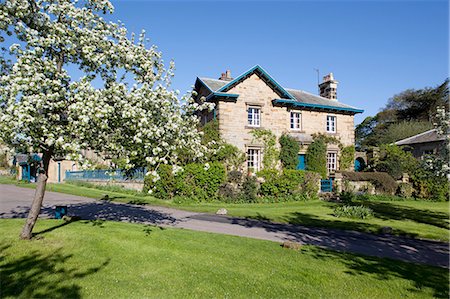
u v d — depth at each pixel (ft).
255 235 33.06
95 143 25.80
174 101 28.17
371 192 77.41
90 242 25.77
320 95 102.32
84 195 70.54
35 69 21.35
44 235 27.35
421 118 147.02
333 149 85.30
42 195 26.81
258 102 76.23
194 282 18.57
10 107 19.56
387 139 132.26
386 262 23.76
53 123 23.54
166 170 61.21
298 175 67.00
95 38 25.86
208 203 58.59
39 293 16.48
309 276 20.07
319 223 40.73
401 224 41.09
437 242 32.24
